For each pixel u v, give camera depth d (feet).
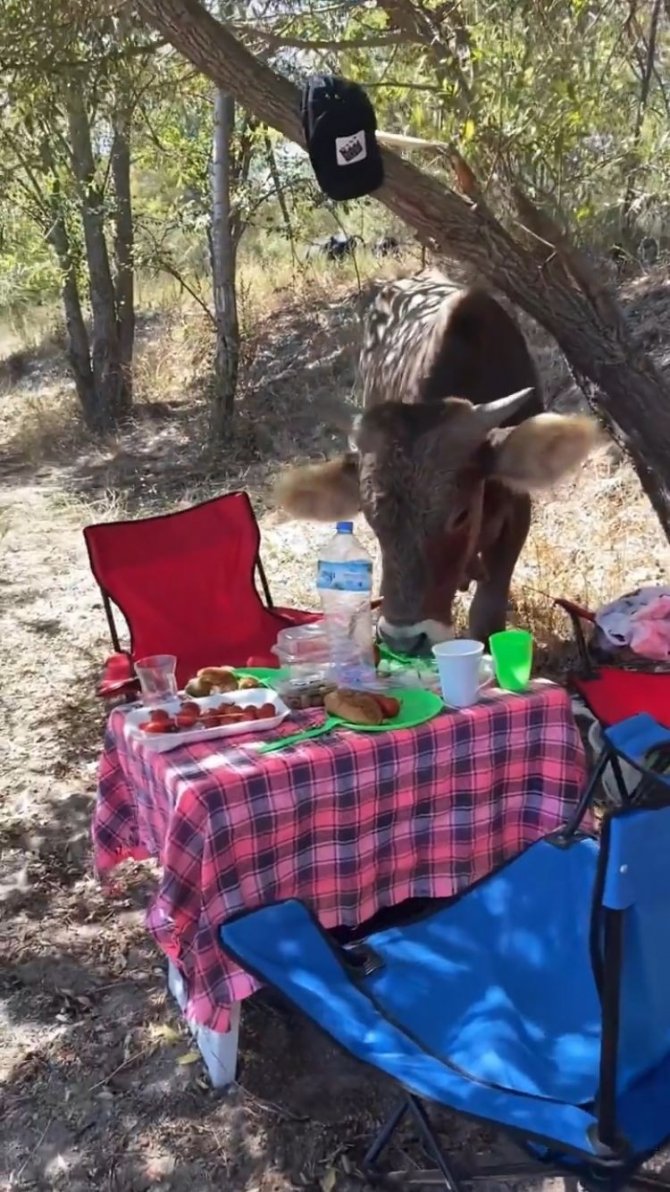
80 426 38.96
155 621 14.49
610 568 20.45
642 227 29.01
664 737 7.00
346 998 7.50
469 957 8.32
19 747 16.11
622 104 14.25
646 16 15.02
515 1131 6.35
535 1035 7.57
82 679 18.34
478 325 15.87
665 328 26.86
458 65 12.57
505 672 10.69
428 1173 8.34
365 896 9.93
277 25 16.80
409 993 7.93
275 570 22.68
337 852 9.62
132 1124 9.36
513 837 10.70
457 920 8.71
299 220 42.68
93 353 38.83
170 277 51.06
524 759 10.43
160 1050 10.16
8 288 43.32
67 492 31.60
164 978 11.14
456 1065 7.25
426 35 13.69
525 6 12.35
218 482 30.94
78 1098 9.67
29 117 17.15
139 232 40.91
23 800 14.64
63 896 12.58
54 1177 8.94
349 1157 8.83
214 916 8.98
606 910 6.05
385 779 9.65
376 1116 9.25
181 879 9.10
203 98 29.50
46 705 17.44
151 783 9.87
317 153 12.71
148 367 43.01
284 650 11.64
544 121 12.60
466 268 20.61
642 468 15.89
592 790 9.05
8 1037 10.43
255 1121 9.29
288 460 31.48
